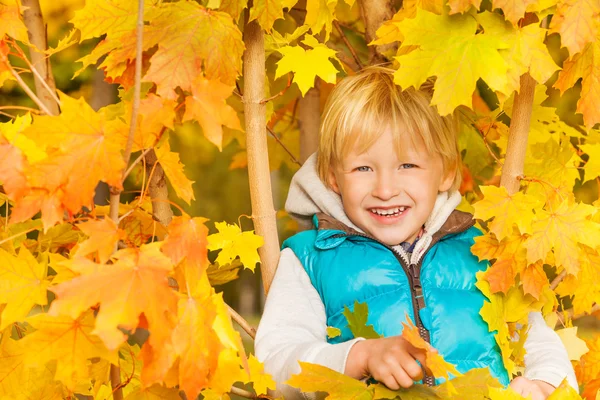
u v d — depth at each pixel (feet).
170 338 3.59
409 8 5.07
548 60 4.39
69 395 4.75
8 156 3.44
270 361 4.73
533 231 4.70
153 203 5.12
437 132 5.31
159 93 3.74
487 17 4.47
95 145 3.46
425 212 5.28
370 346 4.20
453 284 5.16
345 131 5.21
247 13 5.15
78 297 3.15
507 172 5.11
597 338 5.71
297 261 5.39
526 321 5.23
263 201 5.15
